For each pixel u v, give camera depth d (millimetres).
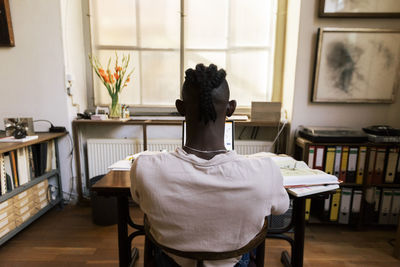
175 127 2572
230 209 562
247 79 2553
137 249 1689
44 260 1588
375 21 1995
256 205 569
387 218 2014
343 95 2086
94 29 2475
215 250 609
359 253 1706
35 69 2184
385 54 2014
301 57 2082
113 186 1051
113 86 2326
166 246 650
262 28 2465
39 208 2049
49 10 2104
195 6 2434
